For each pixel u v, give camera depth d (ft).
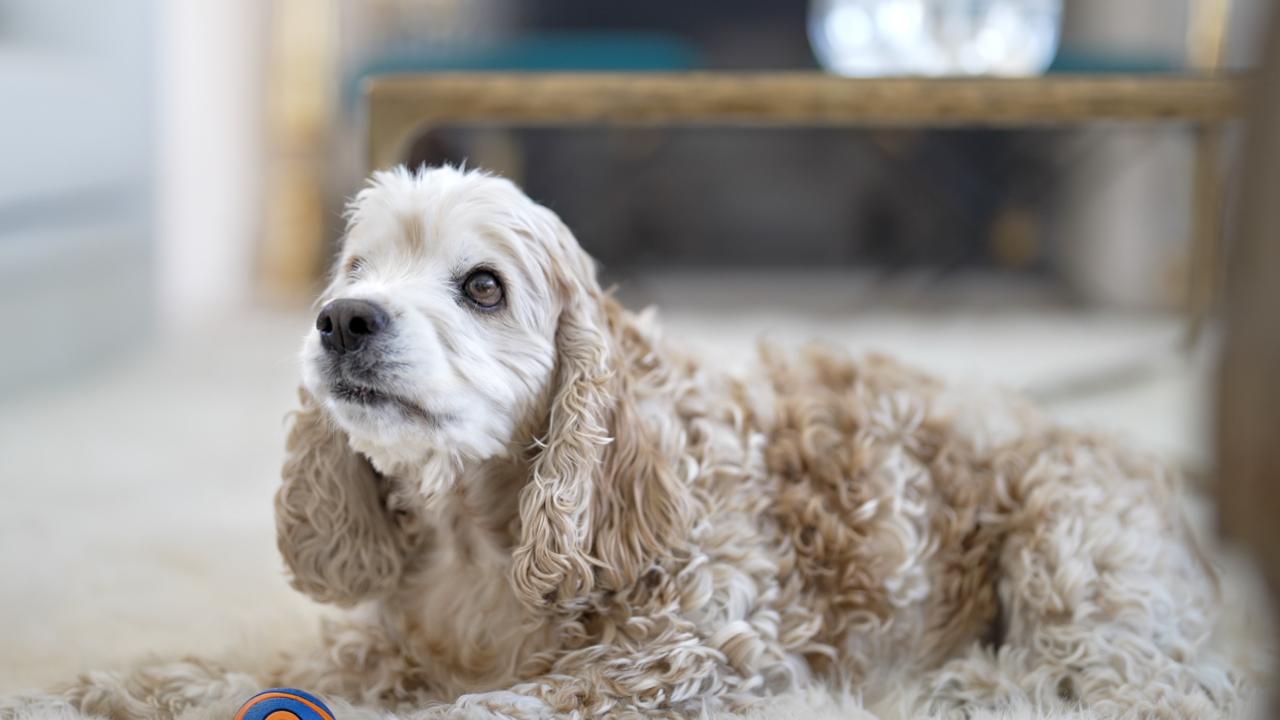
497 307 5.49
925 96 8.14
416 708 5.52
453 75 8.23
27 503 8.98
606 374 5.51
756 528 5.77
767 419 6.13
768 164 24.76
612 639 5.43
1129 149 20.80
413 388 5.13
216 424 11.80
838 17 11.26
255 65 20.80
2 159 11.41
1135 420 11.98
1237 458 3.53
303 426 5.94
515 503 5.70
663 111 8.09
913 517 5.98
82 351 13.85
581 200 24.66
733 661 5.37
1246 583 6.39
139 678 5.62
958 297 21.11
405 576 6.03
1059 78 8.29
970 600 6.07
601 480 5.45
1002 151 23.44
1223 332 3.60
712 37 23.58
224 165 19.26
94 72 13.69
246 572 7.50
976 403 6.55
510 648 5.66
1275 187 3.41
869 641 5.86
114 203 14.52
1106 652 5.61
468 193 5.57
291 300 20.17
